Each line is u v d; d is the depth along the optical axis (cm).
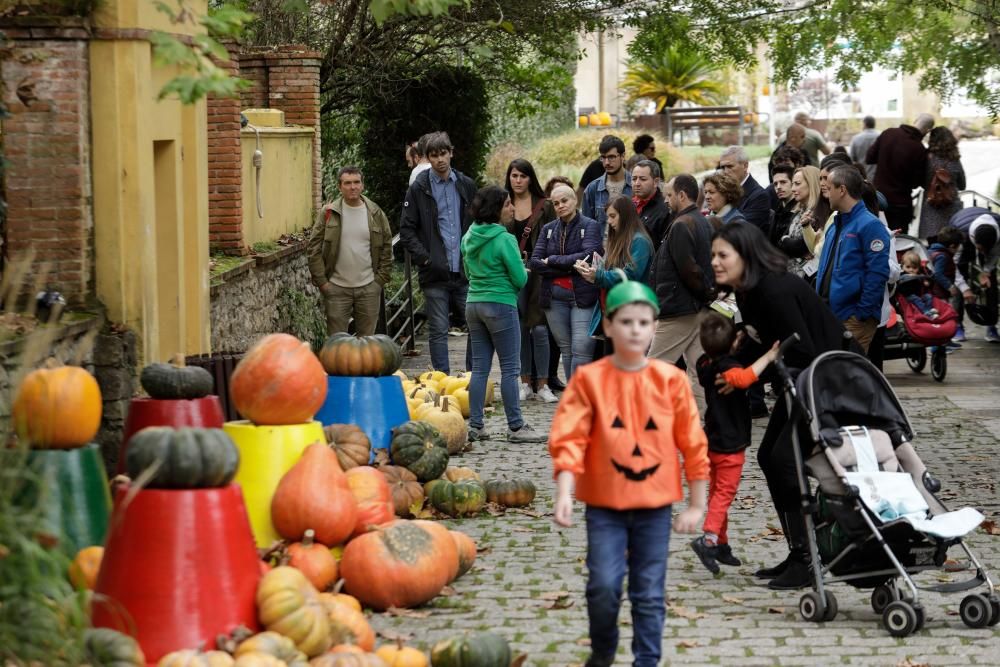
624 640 677
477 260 1180
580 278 1249
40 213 955
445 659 621
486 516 951
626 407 582
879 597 730
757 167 4088
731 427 805
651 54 2247
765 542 886
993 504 984
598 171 1686
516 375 1199
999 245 1802
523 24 2155
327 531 743
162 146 1073
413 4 829
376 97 2291
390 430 980
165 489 595
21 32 943
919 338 1490
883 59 2022
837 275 1098
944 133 2089
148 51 982
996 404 1399
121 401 959
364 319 1438
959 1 1738
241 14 787
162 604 580
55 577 531
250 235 1475
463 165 2338
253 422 786
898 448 754
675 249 1091
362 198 1430
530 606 740
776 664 647
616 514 586
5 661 498
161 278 1087
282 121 1711
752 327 808
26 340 772
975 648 671
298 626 595
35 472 686
